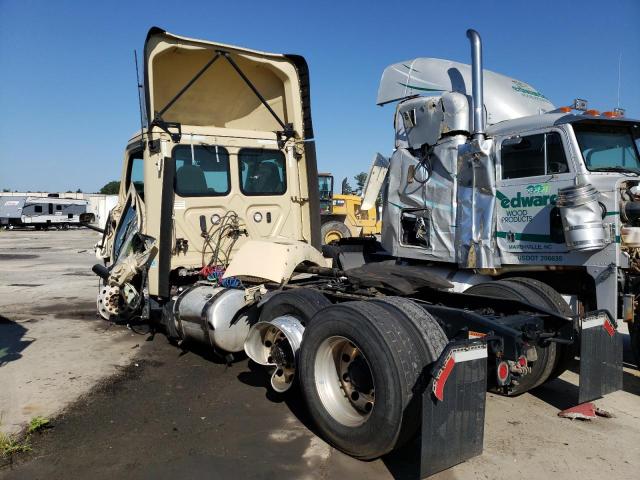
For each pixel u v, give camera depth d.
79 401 4.68
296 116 7.09
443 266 7.00
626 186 5.33
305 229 7.16
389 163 7.63
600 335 4.15
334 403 3.80
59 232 44.88
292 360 4.38
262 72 7.14
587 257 5.41
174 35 6.06
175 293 6.16
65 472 3.44
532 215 5.88
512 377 3.94
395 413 3.25
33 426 4.02
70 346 6.53
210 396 4.83
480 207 6.32
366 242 8.41
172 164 6.00
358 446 3.51
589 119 5.59
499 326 3.66
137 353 6.21
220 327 5.23
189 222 6.27
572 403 4.80
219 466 3.54
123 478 3.37
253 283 5.48
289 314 4.61
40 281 12.76
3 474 3.40
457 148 6.59
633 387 5.25
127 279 6.74
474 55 6.34
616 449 3.87
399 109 7.43
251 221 6.70
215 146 6.45
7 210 49.41
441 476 3.45
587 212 5.22
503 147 6.19
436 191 6.86
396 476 3.43
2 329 7.46
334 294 4.62
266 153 6.86
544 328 4.43
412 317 3.50
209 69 6.92
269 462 3.60
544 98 7.36
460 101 6.60
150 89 6.02
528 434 4.12
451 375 3.13
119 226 7.28
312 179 7.10
